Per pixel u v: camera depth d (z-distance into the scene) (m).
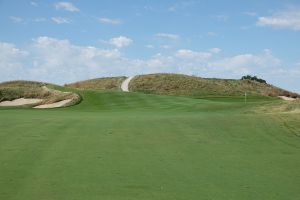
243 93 101.12
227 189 11.77
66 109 43.38
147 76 116.50
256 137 20.20
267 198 11.09
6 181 12.04
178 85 105.38
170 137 19.67
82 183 12.04
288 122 24.03
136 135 19.92
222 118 25.88
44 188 11.49
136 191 11.42
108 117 27.66
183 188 11.77
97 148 16.78
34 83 76.69
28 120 24.70
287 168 14.32
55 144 17.30
